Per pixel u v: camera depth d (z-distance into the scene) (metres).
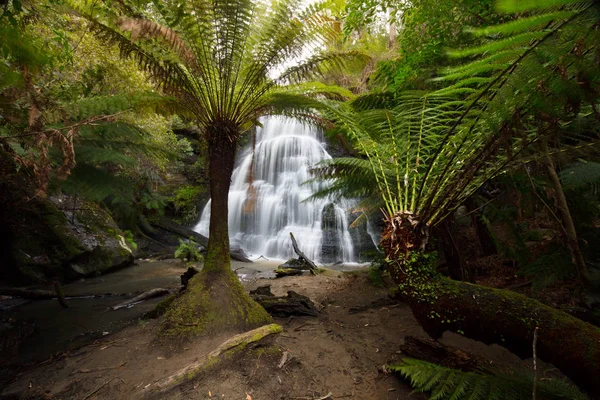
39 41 2.42
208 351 2.53
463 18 3.21
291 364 2.41
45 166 2.15
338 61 3.34
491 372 1.89
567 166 2.87
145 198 4.78
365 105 4.30
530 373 1.72
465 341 2.73
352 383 2.20
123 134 2.90
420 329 3.07
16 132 2.30
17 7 1.89
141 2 2.94
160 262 8.45
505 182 2.95
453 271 3.53
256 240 11.04
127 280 6.48
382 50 7.44
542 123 1.93
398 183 2.50
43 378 2.38
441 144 2.07
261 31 2.99
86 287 5.90
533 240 3.86
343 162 3.50
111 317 4.14
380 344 2.78
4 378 2.46
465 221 5.57
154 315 3.75
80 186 2.50
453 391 1.49
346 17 4.11
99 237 7.34
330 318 3.47
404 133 2.83
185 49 2.62
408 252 2.22
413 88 3.82
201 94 3.17
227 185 3.43
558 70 1.33
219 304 2.98
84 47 4.59
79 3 2.92
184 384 2.14
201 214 12.09
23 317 4.17
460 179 2.09
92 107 2.69
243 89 3.22
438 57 3.43
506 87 1.48
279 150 13.83
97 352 2.70
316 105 2.77
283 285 5.18
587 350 1.44
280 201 11.86
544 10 1.25
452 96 2.85
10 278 5.76
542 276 2.94
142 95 3.00
